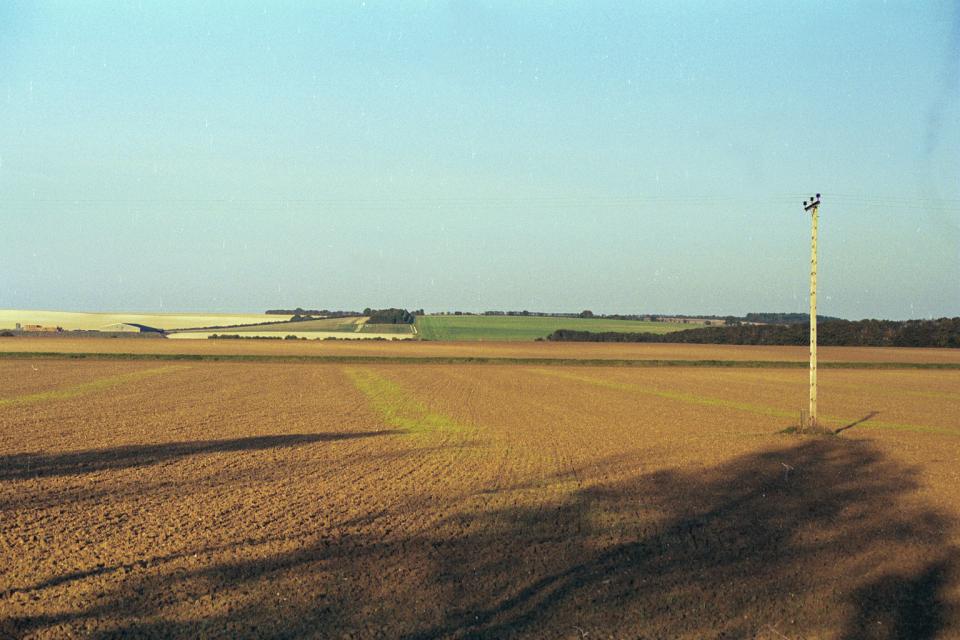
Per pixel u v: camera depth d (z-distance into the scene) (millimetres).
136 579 11773
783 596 11469
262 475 20469
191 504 16906
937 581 12234
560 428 31844
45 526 14898
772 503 17609
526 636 9883
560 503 17328
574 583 11859
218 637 9695
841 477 21062
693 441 28172
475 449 25609
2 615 10328
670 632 10117
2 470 20844
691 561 13062
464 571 12336
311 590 11383
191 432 28781
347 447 25625
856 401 46625
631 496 18203
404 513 16172
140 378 54031
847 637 10109
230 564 12531
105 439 26719
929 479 21016
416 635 9844
